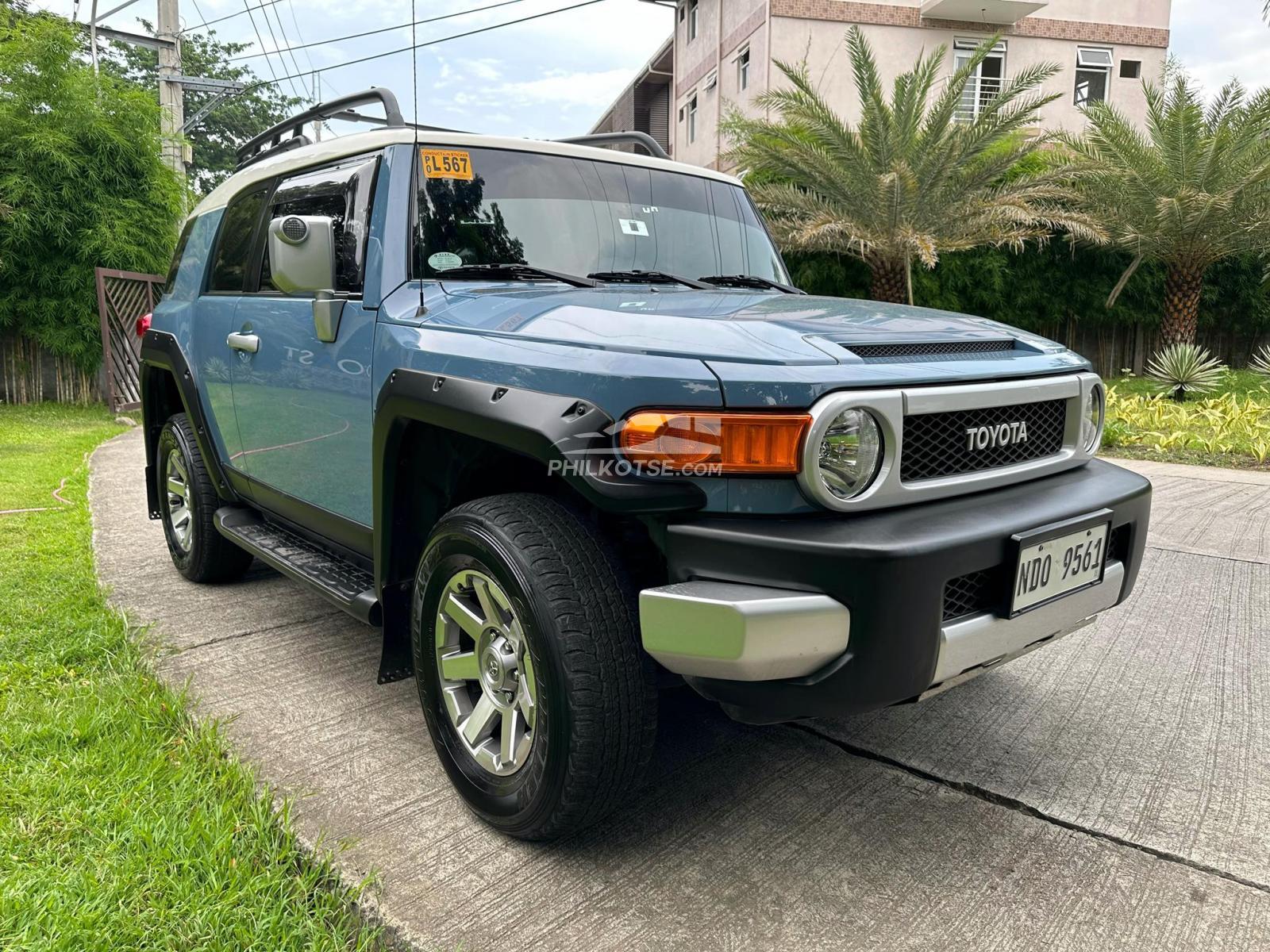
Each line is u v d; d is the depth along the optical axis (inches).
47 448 324.5
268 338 123.5
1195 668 126.6
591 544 77.6
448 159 109.9
